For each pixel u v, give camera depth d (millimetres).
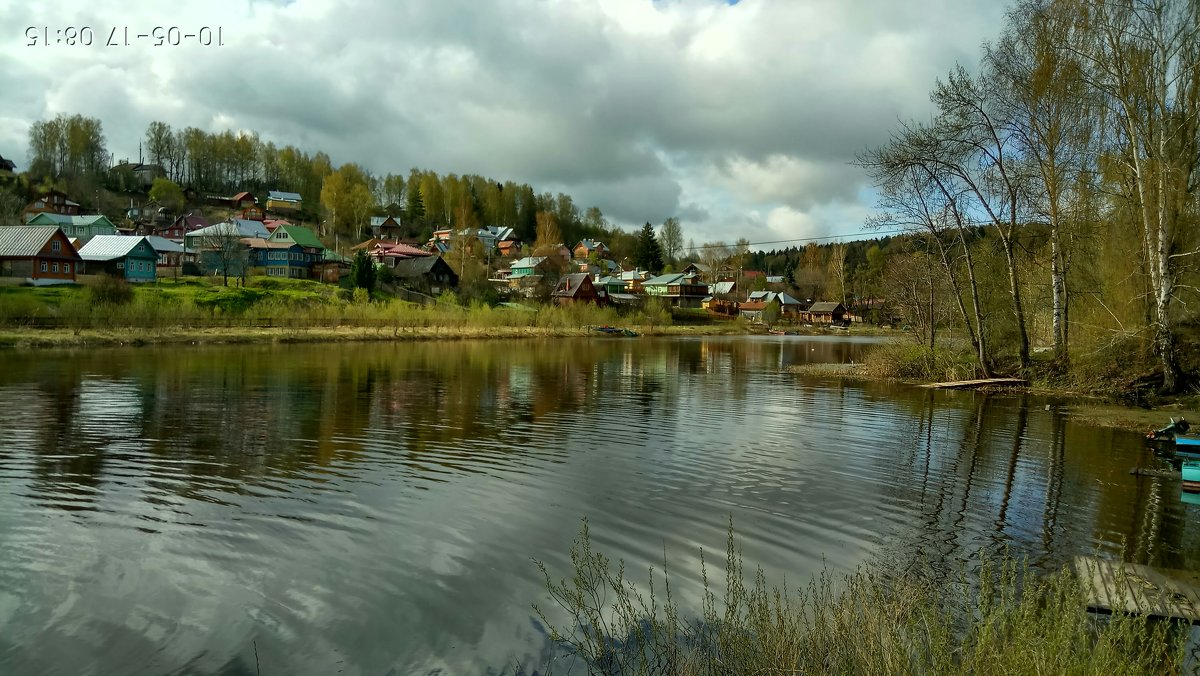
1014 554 9422
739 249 180000
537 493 12211
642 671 5828
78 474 12797
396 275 105375
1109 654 5062
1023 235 33156
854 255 186750
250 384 26375
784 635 5789
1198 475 12789
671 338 81625
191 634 6969
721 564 8977
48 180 141625
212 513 10688
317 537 9742
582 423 19656
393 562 8875
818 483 13273
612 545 9656
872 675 5062
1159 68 25016
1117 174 27797
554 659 6527
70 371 29578
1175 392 25594
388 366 35125
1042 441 17859
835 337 94750
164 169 175250
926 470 14453
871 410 23375
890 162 30734
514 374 32781
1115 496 12516
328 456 14695
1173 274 25969
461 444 16266
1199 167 26750
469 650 6711
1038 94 28828
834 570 8781
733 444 17000
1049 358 33031
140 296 65625
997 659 4961
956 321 41531
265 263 100375
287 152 190000
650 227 165625
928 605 6992
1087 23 26297
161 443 15586
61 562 8688
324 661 6512
